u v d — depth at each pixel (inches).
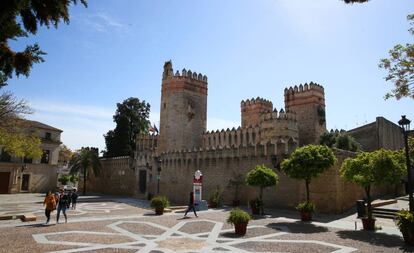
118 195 2364.7
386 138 1722.4
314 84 1993.1
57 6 274.4
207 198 1498.5
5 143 1314.0
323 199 1051.9
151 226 778.2
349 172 764.6
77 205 1441.9
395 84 621.0
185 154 1680.6
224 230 722.8
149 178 1977.1
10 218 923.4
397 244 573.0
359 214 928.3
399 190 1411.2
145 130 2950.3
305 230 724.7
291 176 913.5
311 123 1948.8
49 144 2487.7
